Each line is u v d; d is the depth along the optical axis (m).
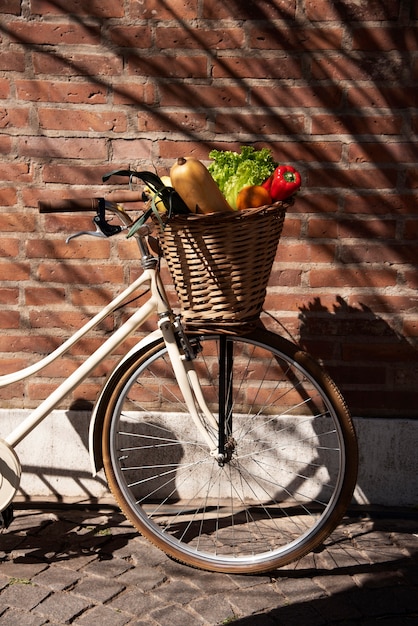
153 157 3.32
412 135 3.25
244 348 3.50
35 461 3.56
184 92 3.25
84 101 3.27
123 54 3.22
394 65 3.20
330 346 3.46
